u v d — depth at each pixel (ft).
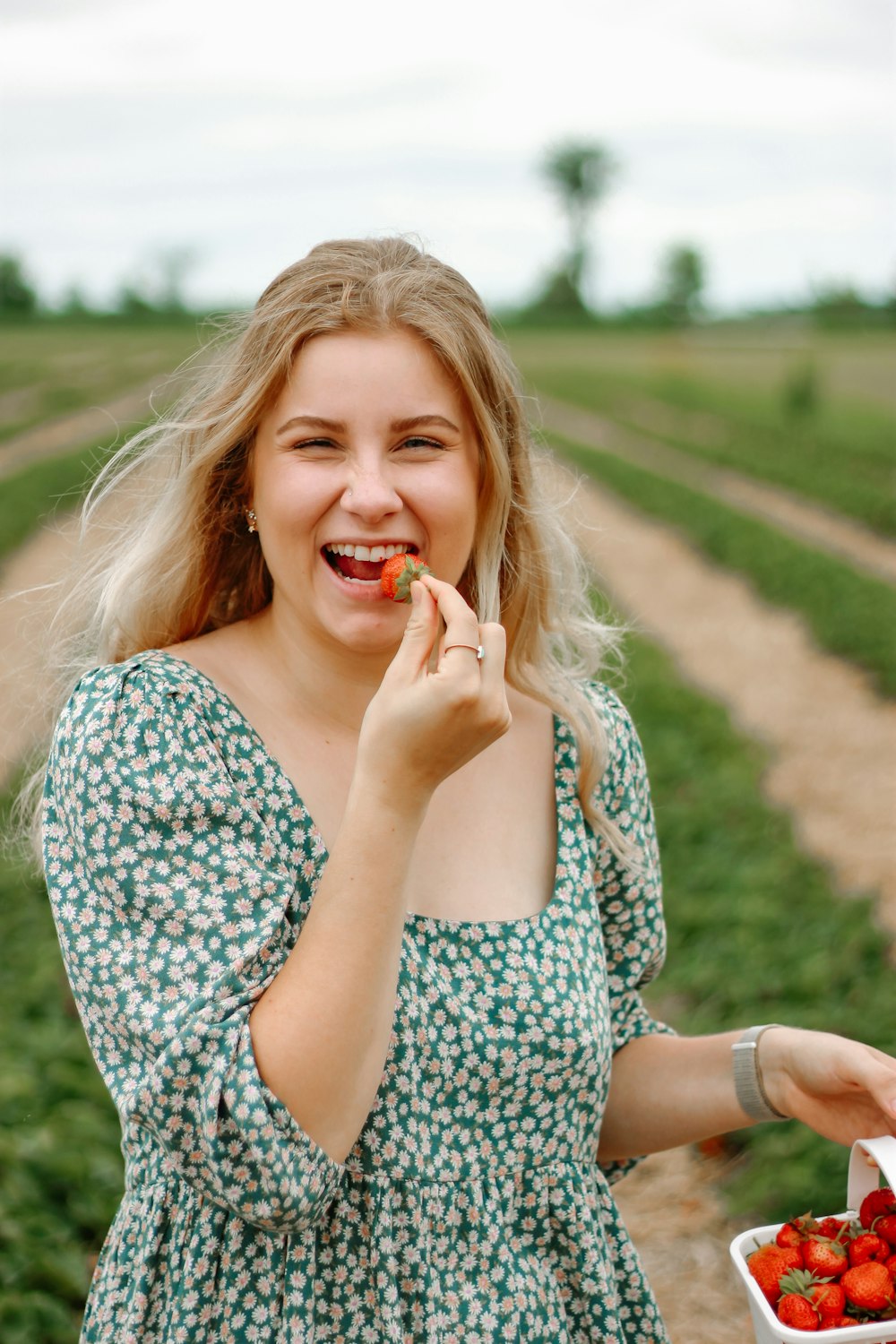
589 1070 5.65
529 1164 5.57
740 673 44.19
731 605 55.72
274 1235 5.10
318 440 5.60
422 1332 5.21
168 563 6.27
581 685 6.70
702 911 21.76
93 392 175.52
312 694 5.87
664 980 19.72
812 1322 5.29
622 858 6.37
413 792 4.89
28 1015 18.04
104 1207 12.96
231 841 5.16
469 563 6.39
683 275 386.93
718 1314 12.35
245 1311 5.09
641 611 54.85
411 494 5.59
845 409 171.01
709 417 167.73
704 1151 14.97
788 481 97.14
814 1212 13.62
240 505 6.28
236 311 6.39
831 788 31.01
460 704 4.80
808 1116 6.05
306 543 5.65
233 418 5.69
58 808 5.30
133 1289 5.24
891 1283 5.41
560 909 5.84
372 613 5.59
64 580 6.83
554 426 158.61
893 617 47.83
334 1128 4.81
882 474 107.14
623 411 174.91
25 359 235.40
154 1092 4.72
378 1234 5.17
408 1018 5.33
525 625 6.51
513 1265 5.42
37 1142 13.46
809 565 58.39
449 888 5.80
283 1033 4.68
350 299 5.54
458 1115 5.46
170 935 4.98
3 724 29.48
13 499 76.84
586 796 6.29
